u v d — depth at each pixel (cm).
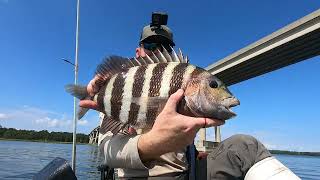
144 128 54
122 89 55
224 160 66
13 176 435
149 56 56
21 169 533
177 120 48
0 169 514
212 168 67
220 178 66
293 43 714
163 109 50
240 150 65
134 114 54
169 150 51
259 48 780
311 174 908
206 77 50
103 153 60
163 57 55
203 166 68
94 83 58
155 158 56
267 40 754
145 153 54
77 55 327
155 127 50
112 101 56
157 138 50
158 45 84
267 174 60
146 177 66
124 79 55
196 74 51
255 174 62
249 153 64
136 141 54
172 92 51
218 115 49
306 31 668
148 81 53
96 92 58
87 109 59
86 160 707
